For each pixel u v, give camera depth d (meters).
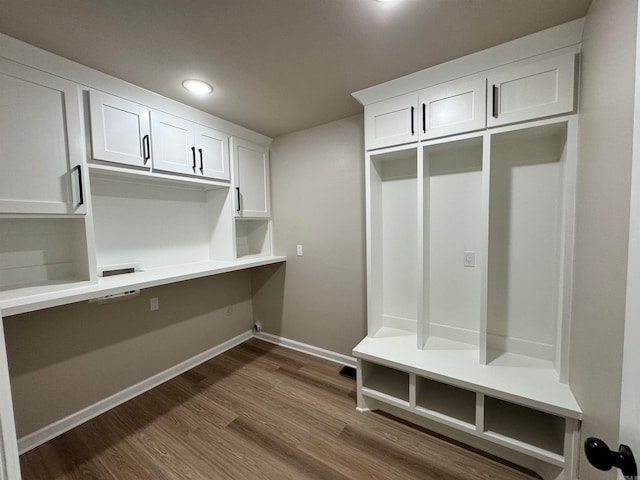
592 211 1.13
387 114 1.86
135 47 1.40
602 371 1.01
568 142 1.37
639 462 0.44
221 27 1.27
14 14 1.15
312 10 1.18
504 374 1.55
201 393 2.14
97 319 1.92
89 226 1.59
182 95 1.92
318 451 1.57
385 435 1.69
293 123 2.49
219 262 2.57
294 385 2.23
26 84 1.35
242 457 1.54
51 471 1.46
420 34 1.35
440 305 2.04
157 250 2.32
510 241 1.77
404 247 2.18
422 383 1.90
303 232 2.75
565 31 1.31
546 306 1.69
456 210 1.94
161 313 2.32
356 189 2.40
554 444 1.38
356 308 2.49
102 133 1.63
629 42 0.84
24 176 1.35
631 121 0.82
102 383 1.95
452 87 1.63
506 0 1.14
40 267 1.64
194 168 2.16
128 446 1.62
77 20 1.20
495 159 1.78
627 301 0.51
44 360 1.69
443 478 1.40
